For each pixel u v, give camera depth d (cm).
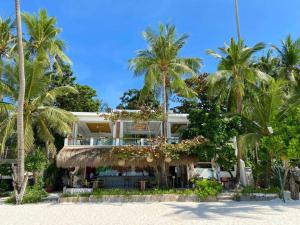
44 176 2517
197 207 1588
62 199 1841
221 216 1312
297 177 2241
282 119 2016
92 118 2589
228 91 2423
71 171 2653
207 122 2267
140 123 2516
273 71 3023
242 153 2277
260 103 2138
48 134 2216
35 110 2173
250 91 2469
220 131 2238
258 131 2147
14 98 2105
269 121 1977
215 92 2447
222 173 2777
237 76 2389
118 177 2609
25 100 2084
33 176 2323
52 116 2128
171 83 2373
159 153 2044
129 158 2130
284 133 1684
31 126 2141
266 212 1398
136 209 1555
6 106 2105
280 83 2152
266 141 1766
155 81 2292
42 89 2172
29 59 2533
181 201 1852
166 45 2278
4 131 2038
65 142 2358
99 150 2248
